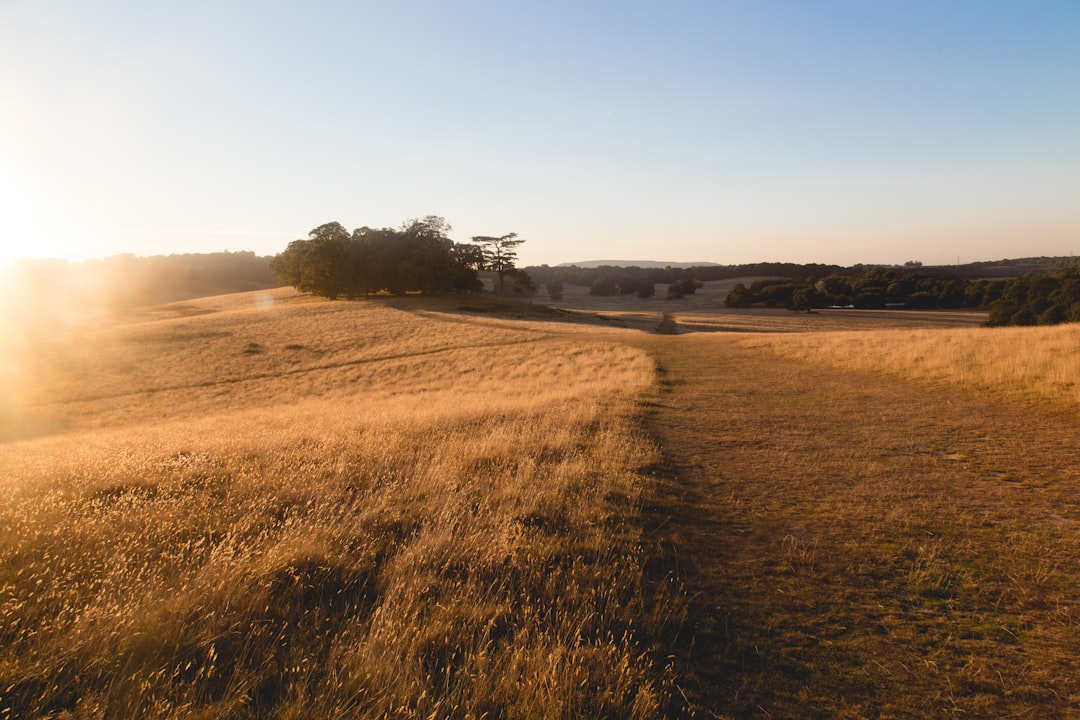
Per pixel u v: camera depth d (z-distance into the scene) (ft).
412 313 191.21
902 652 10.25
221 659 9.39
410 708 8.11
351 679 8.58
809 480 21.18
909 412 33.86
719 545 15.11
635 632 10.70
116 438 39.73
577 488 19.30
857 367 55.72
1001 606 11.84
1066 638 10.60
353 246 242.37
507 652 9.46
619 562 13.56
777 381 51.21
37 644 9.07
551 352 111.34
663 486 20.25
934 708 8.79
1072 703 8.82
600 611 11.17
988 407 33.83
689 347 96.07
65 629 9.70
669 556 14.30
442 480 19.16
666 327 204.03
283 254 258.78
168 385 101.71
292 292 297.33
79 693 8.36
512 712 8.17
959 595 12.33
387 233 268.82
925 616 11.50
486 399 53.06
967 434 27.73
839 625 11.16
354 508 16.38
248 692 8.57
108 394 96.43
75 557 12.55
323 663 9.35
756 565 13.87
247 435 32.22
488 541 13.96
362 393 90.38
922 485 20.22
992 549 14.62
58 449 32.24
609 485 19.62
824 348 69.92
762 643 10.53
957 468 22.26
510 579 12.40
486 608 10.94
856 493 19.48
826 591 12.55
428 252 254.68
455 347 129.08
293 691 8.52
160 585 11.14
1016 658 10.02
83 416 84.12
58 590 10.96
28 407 88.94
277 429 35.86
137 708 7.92
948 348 54.44
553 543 14.33
